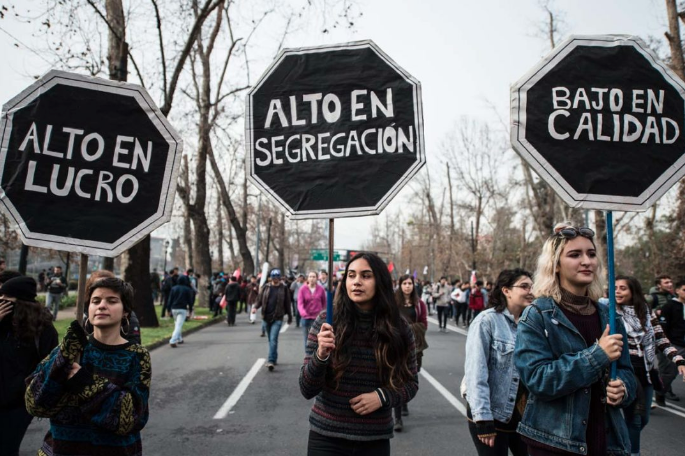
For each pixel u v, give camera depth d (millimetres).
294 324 19875
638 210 2980
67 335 2574
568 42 3080
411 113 3244
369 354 2957
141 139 3168
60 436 2635
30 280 3732
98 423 2533
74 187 3066
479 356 3578
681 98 3068
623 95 3059
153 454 5152
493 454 3564
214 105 21156
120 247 3064
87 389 2521
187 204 24859
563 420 2572
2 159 3010
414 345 3107
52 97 3096
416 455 5199
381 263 3047
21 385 3582
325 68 3348
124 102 3166
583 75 3062
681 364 5258
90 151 3105
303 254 75812
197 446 5406
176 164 3191
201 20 14984
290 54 3393
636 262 38438
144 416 2730
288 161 3318
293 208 3270
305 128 3328
